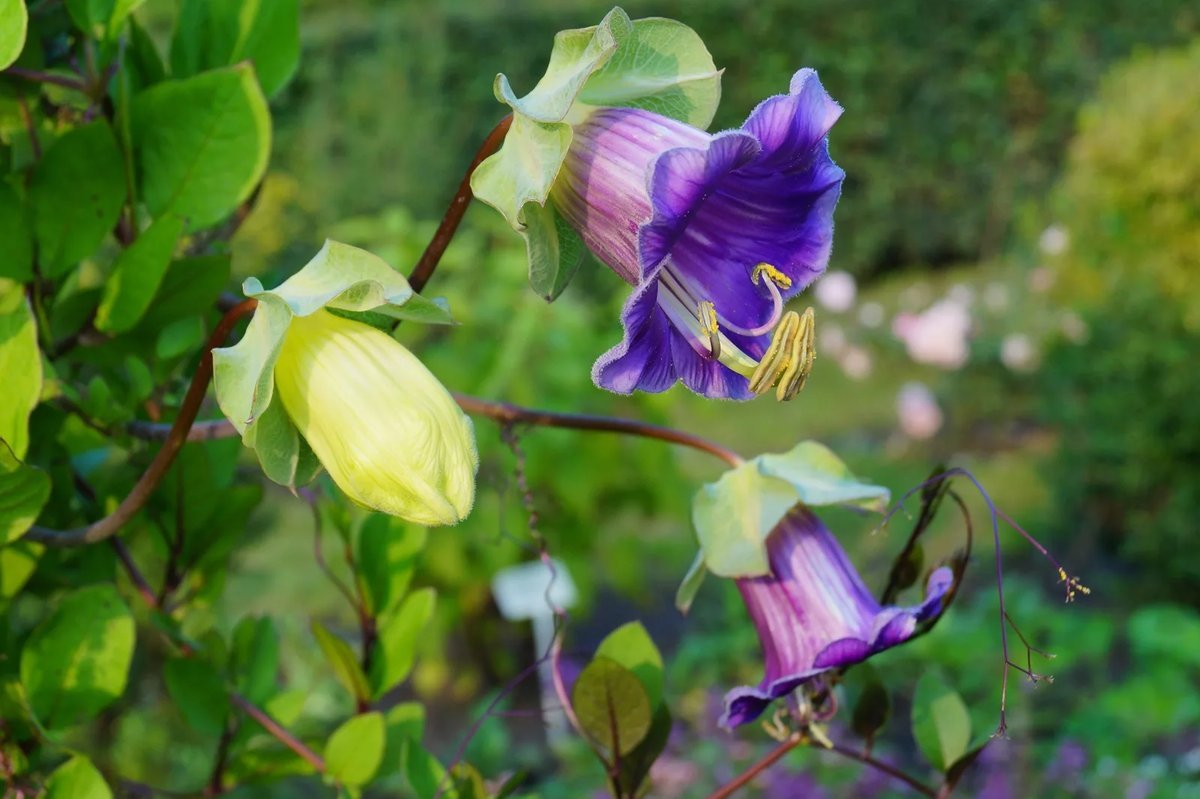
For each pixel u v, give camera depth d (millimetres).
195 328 462
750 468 431
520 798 470
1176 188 2049
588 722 428
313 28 3240
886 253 3688
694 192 354
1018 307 2393
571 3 3373
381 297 366
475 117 3328
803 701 429
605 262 383
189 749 1091
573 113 385
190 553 490
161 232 437
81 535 411
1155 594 1820
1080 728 1373
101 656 429
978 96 3559
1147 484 1807
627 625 446
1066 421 1930
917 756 1353
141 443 490
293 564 1905
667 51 387
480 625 1646
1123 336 1852
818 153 375
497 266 1544
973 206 3609
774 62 3525
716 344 369
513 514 1470
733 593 1627
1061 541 1998
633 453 1507
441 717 1634
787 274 381
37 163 445
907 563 441
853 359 2490
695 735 1433
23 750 438
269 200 1931
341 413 365
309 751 474
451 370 1441
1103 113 2246
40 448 460
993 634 1467
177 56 486
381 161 3059
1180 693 1403
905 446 2496
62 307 450
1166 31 3498
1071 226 2186
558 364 1471
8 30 390
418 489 362
